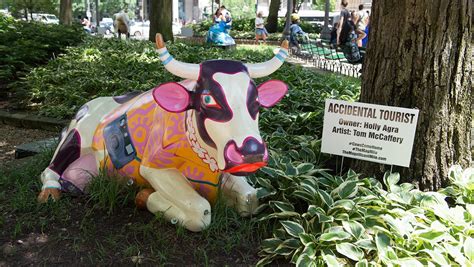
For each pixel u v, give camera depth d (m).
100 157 3.28
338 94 5.45
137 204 3.09
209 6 53.62
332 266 2.42
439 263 2.38
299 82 6.33
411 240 2.56
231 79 2.44
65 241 2.81
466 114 3.12
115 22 16.81
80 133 3.37
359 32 12.72
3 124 6.21
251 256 2.71
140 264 2.60
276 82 2.72
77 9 39.78
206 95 2.44
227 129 2.37
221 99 2.39
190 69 2.50
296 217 2.87
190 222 2.82
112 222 3.00
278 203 2.93
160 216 2.92
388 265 2.40
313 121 4.43
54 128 5.91
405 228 2.57
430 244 2.52
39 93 6.72
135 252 2.71
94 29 28.58
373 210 2.76
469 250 2.46
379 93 3.25
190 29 21.23
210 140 2.49
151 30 13.22
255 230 2.95
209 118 2.43
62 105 6.38
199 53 9.29
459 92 3.05
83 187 3.30
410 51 3.05
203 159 2.75
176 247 2.75
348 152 3.16
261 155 2.28
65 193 3.30
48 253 2.69
